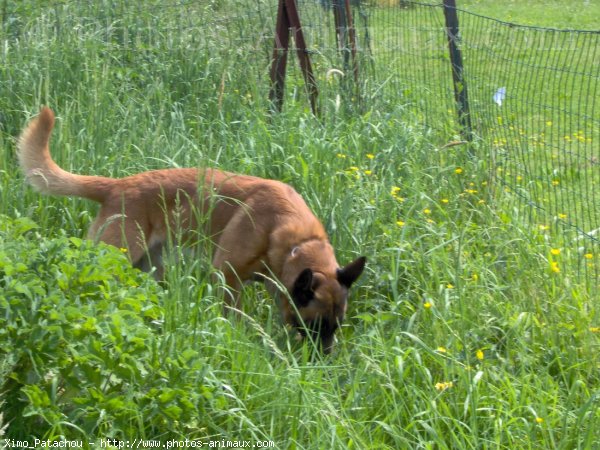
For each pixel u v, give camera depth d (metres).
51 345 3.86
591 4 20.03
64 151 6.60
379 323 5.11
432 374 4.81
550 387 4.61
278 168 6.59
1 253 4.05
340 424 4.13
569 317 5.14
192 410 3.94
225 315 5.41
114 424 3.85
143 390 3.96
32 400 3.77
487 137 7.27
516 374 4.85
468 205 6.54
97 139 6.93
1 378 3.83
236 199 5.49
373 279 5.76
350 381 4.63
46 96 7.10
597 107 10.74
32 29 8.78
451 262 5.66
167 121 7.78
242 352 4.50
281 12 8.12
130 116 7.39
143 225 5.50
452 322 5.04
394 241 5.80
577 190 7.69
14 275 4.04
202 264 5.52
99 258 4.38
